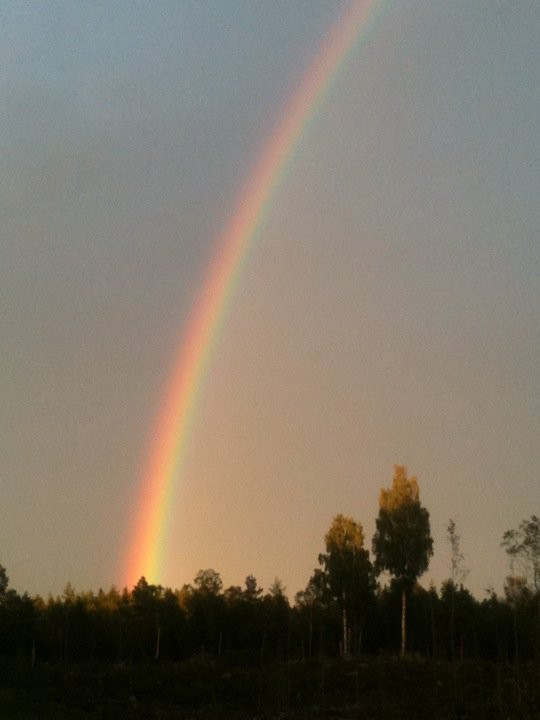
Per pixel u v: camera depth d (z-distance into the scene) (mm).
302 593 93875
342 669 66875
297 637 86938
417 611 84125
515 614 70625
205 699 60906
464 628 80000
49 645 85750
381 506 79625
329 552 83125
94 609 91375
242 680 64688
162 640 89750
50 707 52781
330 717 52312
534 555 60656
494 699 57250
